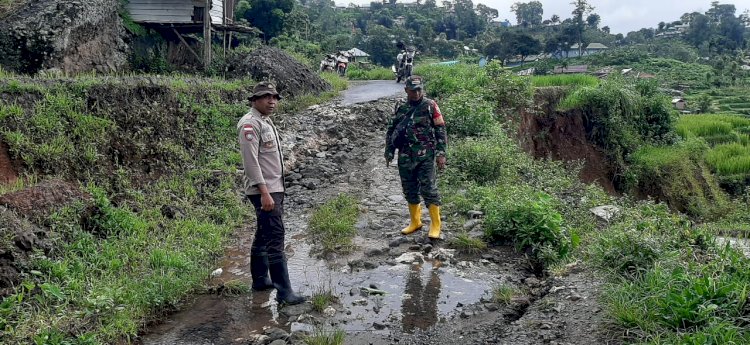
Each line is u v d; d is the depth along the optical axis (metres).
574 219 7.50
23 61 11.70
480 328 4.44
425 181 6.30
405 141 6.33
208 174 8.33
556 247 5.98
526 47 61.34
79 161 7.07
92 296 4.65
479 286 5.27
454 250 6.07
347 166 9.93
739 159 22.89
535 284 5.29
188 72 15.35
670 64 60.06
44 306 4.47
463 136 11.07
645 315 4.07
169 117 8.98
